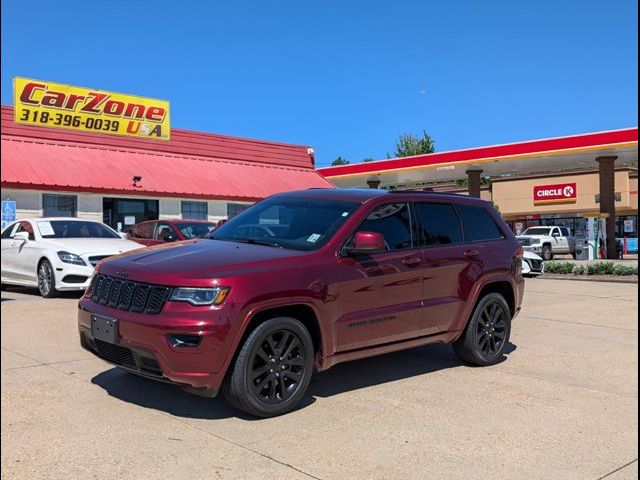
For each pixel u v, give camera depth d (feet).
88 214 66.64
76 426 14.52
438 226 20.53
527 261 55.57
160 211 73.05
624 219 132.16
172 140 81.56
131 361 15.52
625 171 128.06
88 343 16.99
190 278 14.69
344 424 15.02
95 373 19.21
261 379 15.34
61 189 63.10
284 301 15.43
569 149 84.38
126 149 76.64
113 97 75.77
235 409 16.01
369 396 17.49
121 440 13.67
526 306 36.04
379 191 20.06
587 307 35.68
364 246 16.75
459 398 17.39
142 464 12.41
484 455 13.24
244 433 14.25
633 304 36.91
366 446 13.60
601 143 81.61
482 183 166.71
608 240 93.30
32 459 12.59
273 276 15.40
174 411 15.74
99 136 74.74
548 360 22.36
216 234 19.62
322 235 17.52
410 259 18.78
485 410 16.34
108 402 16.35
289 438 13.98
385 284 17.94
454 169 100.83
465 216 21.70
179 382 14.42
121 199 69.72
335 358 16.85
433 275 19.43
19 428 14.34
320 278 16.26
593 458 13.16
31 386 17.70
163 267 15.44
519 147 88.89
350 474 12.12
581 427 15.11
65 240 37.63
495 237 22.39
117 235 41.22
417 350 24.20
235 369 14.71
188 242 18.85
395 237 18.95
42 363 20.38
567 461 12.98
